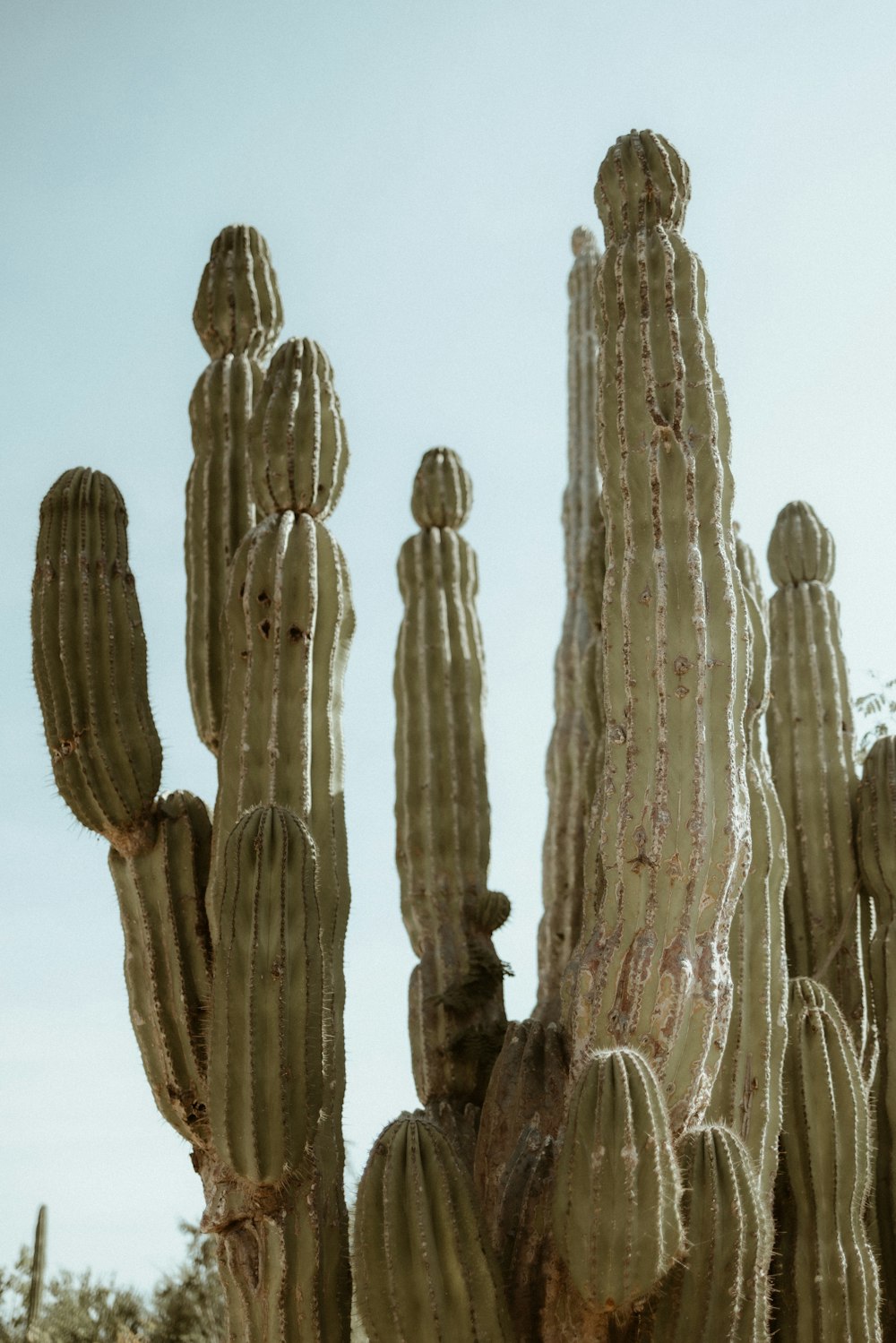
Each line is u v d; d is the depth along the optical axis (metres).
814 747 7.95
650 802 5.78
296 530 6.77
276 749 6.43
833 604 8.33
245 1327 5.91
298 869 5.75
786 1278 6.10
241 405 7.88
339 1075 6.25
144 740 6.85
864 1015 7.41
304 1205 5.88
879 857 7.45
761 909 6.29
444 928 8.04
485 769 8.44
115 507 7.23
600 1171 4.96
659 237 6.56
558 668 11.21
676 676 5.88
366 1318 5.10
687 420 6.23
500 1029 7.80
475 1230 5.21
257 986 5.59
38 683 6.89
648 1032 5.52
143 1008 6.57
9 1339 14.34
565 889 9.82
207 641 7.46
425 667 8.41
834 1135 6.18
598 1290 4.98
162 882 6.65
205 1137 6.34
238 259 8.24
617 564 6.15
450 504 8.79
